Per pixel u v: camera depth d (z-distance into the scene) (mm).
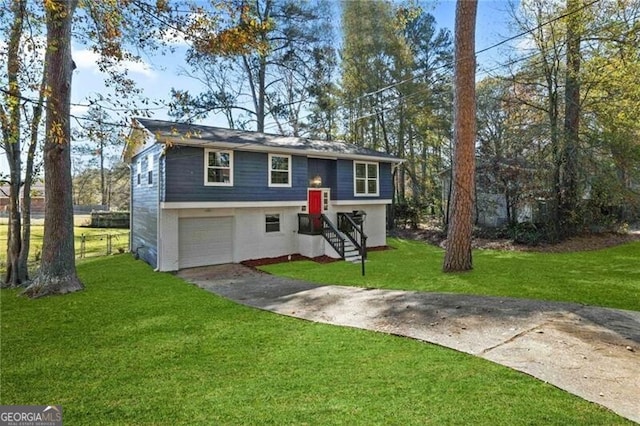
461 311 5969
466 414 3068
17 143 9289
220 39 6789
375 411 3186
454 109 9867
